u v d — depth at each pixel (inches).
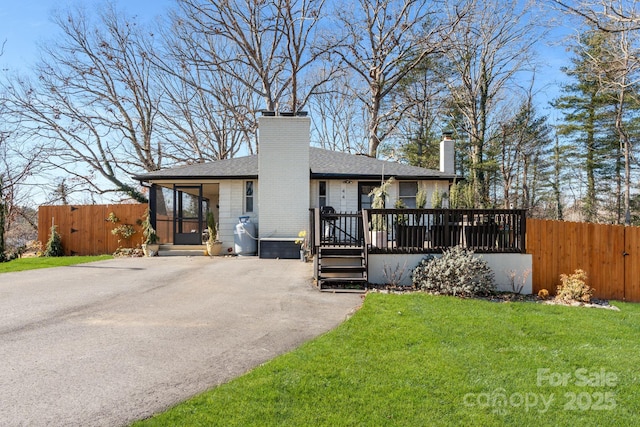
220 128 1068.5
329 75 1019.9
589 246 377.4
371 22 947.3
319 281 304.7
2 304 246.8
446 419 118.5
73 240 597.0
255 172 550.3
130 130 952.9
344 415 118.6
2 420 111.6
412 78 1014.4
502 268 337.1
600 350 185.2
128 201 959.0
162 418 113.7
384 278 330.3
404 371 150.4
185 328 200.8
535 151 1089.4
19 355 161.6
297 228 515.5
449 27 886.4
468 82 1019.9
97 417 114.2
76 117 878.4
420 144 1185.4
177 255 533.6
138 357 161.3
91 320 213.0
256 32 907.4
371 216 344.8
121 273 364.5
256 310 237.6
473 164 1019.9
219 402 123.9
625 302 358.6
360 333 194.2
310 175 542.9
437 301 270.7
